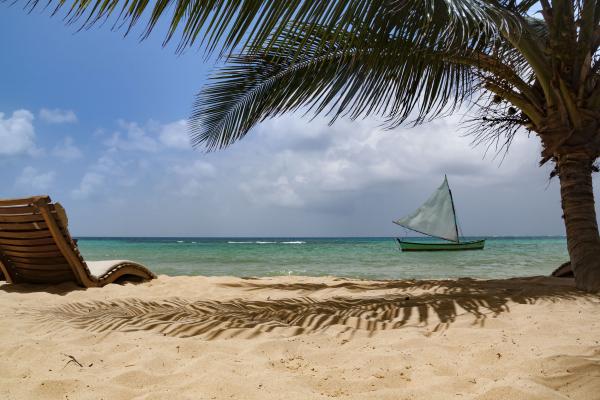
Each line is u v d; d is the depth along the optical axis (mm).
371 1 2635
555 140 4613
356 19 2615
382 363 2102
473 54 4301
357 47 3195
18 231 5445
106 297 4910
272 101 5312
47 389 1827
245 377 1913
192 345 2416
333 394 1755
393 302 3902
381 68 3906
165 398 1714
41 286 5785
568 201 4656
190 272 11445
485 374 1915
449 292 4738
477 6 3248
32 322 3217
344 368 2051
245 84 5430
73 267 5547
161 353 2270
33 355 2328
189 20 2035
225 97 5598
